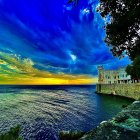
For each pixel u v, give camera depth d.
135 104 4.80
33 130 38.00
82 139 2.59
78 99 100.06
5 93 159.25
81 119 46.97
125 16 7.57
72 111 59.72
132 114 3.66
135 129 2.82
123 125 3.01
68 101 91.81
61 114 55.22
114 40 8.69
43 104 81.81
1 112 59.28
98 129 2.85
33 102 90.06
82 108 65.25
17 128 6.22
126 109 4.26
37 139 32.97
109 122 3.15
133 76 68.56
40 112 59.75
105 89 126.19
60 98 110.31
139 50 8.98
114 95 108.81
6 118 49.66
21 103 85.88
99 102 80.00
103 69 140.75
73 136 25.91
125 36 8.34
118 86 107.00
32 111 61.88
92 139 2.54
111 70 131.88
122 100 81.62
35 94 148.00
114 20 8.12
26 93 161.00
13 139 5.78
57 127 40.03
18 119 48.69
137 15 7.12
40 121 46.12
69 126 40.69
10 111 61.62
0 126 41.06
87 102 83.12
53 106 74.56
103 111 56.69
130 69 68.31
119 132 2.72
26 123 44.16
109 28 8.39
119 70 123.19
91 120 45.56
